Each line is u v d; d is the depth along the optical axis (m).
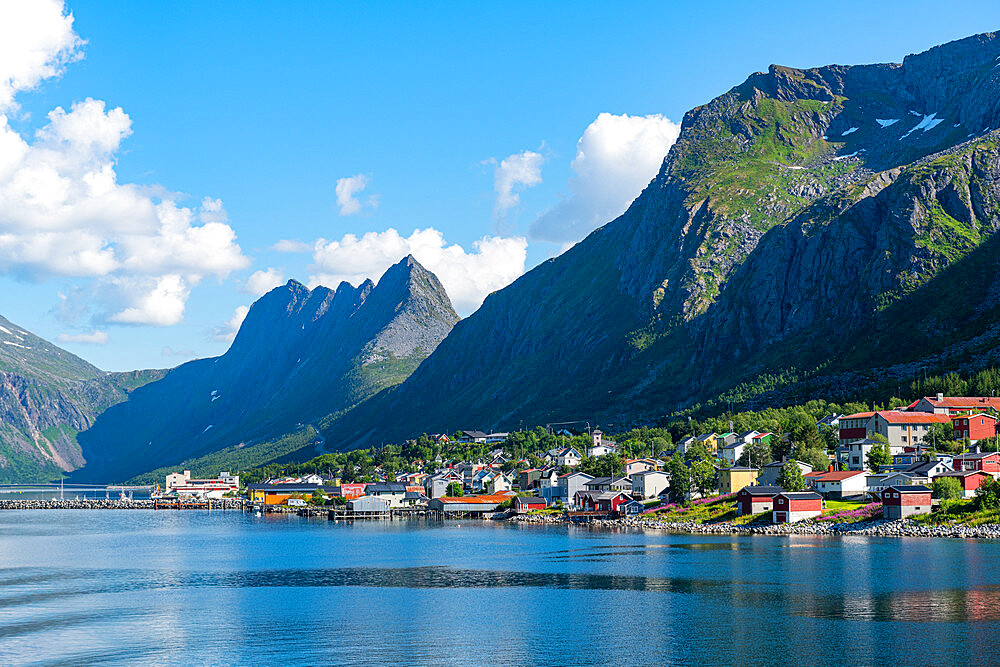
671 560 187.38
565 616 133.00
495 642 118.06
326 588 163.38
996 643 110.88
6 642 120.62
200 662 110.12
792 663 105.31
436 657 111.31
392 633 123.88
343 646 116.94
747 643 114.25
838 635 116.44
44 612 141.75
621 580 163.88
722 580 158.88
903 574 155.62
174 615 138.25
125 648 117.00
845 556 179.88
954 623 120.75
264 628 127.88
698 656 109.38
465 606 142.50
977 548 184.62
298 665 108.50
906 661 104.62
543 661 109.00
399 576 177.62
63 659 111.94
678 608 136.50
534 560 198.25
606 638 119.00
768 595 143.62
